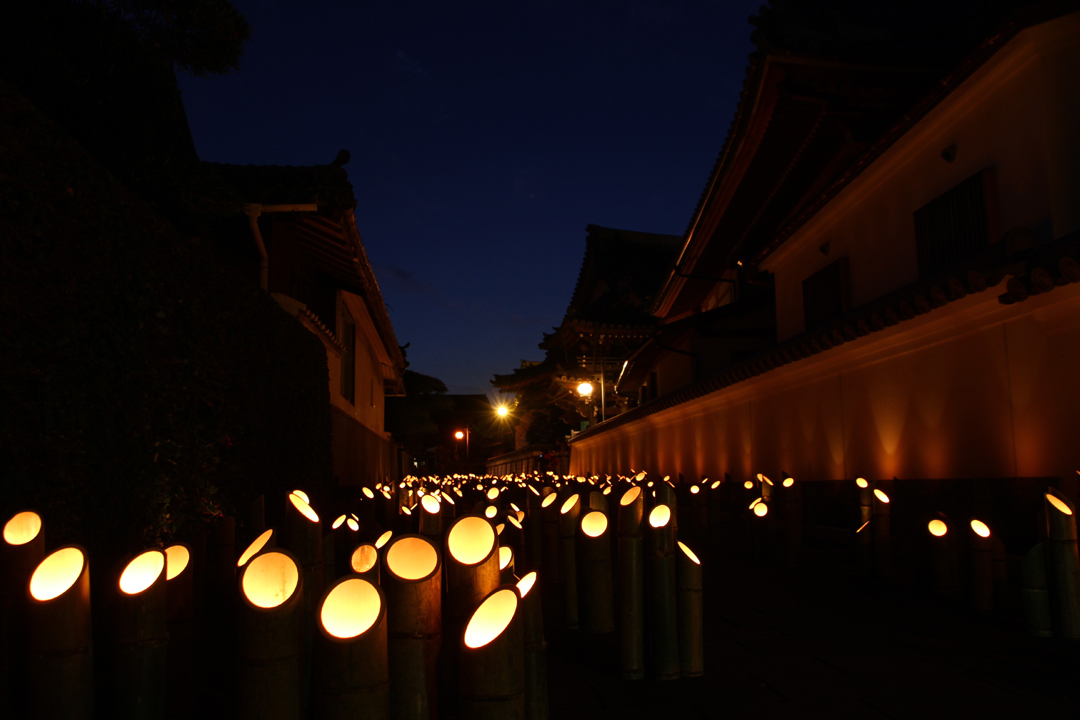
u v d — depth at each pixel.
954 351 7.41
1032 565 4.39
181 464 5.00
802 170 13.02
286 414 8.55
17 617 2.38
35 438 3.38
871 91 9.76
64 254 3.59
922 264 8.60
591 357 31.50
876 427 8.95
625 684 3.43
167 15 6.17
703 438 16.19
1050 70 6.65
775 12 9.84
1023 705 3.14
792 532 7.45
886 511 6.59
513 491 10.02
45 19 5.82
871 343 8.71
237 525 6.36
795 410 11.36
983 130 7.54
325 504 11.08
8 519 2.47
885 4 10.77
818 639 4.34
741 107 11.08
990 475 6.80
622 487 7.63
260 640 2.12
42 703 2.11
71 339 3.60
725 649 4.10
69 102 5.72
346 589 2.18
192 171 6.45
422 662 2.39
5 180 3.16
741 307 17.83
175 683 2.72
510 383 42.22
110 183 4.07
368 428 19.97
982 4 9.62
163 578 2.37
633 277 34.22
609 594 4.27
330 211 9.96
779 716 3.00
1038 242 6.66
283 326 8.39
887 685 3.42
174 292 4.95
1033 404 6.24
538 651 2.75
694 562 3.56
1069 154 6.53
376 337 19.70
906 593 5.86
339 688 2.07
